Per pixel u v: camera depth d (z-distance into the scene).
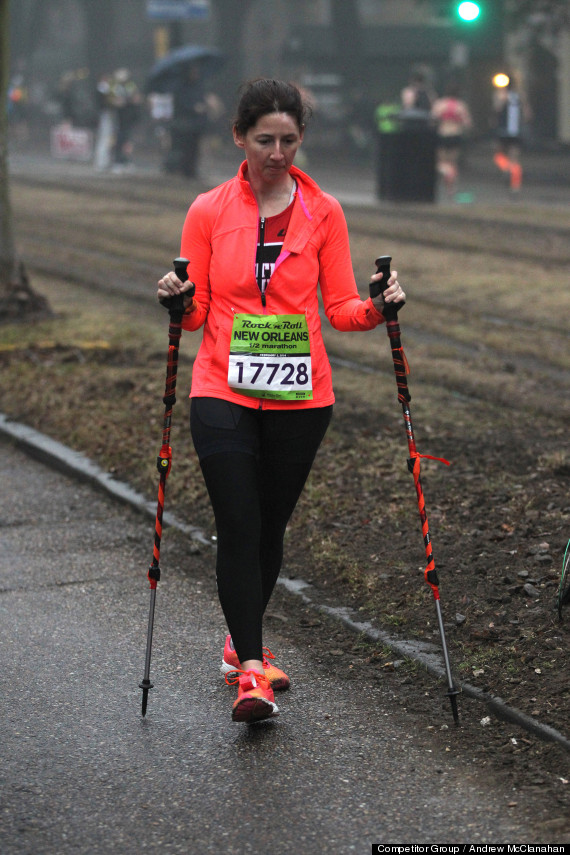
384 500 15.19
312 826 8.59
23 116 103.62
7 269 26.45
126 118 69.75
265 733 10.05
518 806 8.76
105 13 118.12
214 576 14.02
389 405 19.53
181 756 9.67
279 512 10.51
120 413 19.53
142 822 8.66
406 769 9.38
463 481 15.66
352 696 10.75
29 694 10.86
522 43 85.31
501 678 10.55
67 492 17.22
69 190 55.09
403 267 33.34
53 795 9.03
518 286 30.47
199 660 11.65
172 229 41.50
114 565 14.41
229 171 69.94
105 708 10.57
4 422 20.05
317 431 10.18
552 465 16.09
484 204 50.22
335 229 10.12
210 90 103.31
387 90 88.19
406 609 12.23
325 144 87.31
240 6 104.75
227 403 9.95
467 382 21.05
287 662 11.51
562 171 72.56
